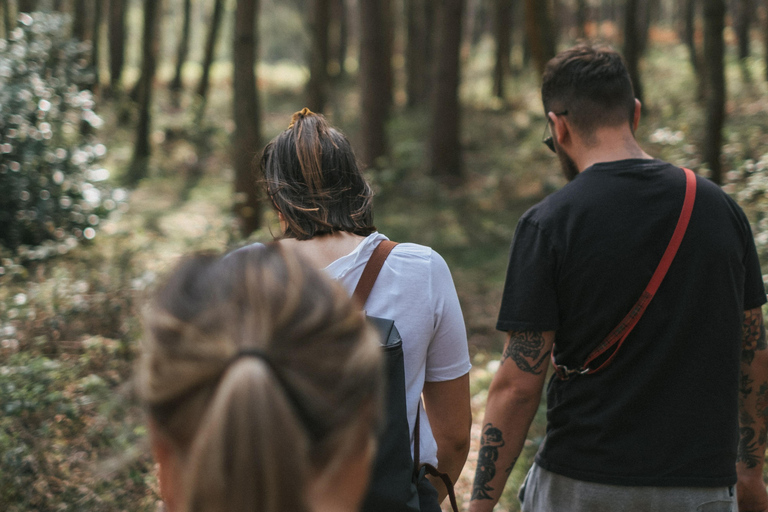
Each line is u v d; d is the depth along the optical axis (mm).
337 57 26938
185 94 22609
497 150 14719
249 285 603
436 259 1511
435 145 12562
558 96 1745
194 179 13773
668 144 8773
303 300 602
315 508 575
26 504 2932
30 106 6758
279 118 21078
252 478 536
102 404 3574
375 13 12273
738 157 7840
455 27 12383
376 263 1458
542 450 1753
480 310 6516
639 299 1575
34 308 4688
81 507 2961
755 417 1795
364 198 1542
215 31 19781
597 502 1616
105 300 4832
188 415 568
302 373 568
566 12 26906
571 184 1688
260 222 8430
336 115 19375
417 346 1448
